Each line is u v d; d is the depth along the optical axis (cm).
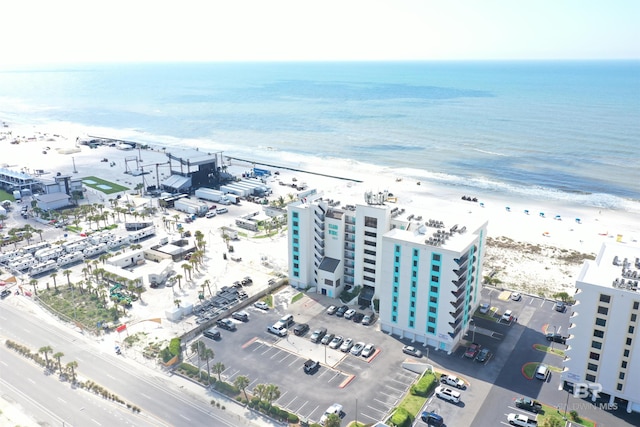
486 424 11894
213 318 16438
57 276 19712
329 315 16950
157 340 15312
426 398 12800
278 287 18975
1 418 11969
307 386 13262
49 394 12888
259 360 14438
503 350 14925
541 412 12262
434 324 14838
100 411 12275
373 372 13925
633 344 11931
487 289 19000
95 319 16488
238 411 12306
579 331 12581
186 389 13125
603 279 12650
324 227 17950
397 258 14862
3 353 14662
